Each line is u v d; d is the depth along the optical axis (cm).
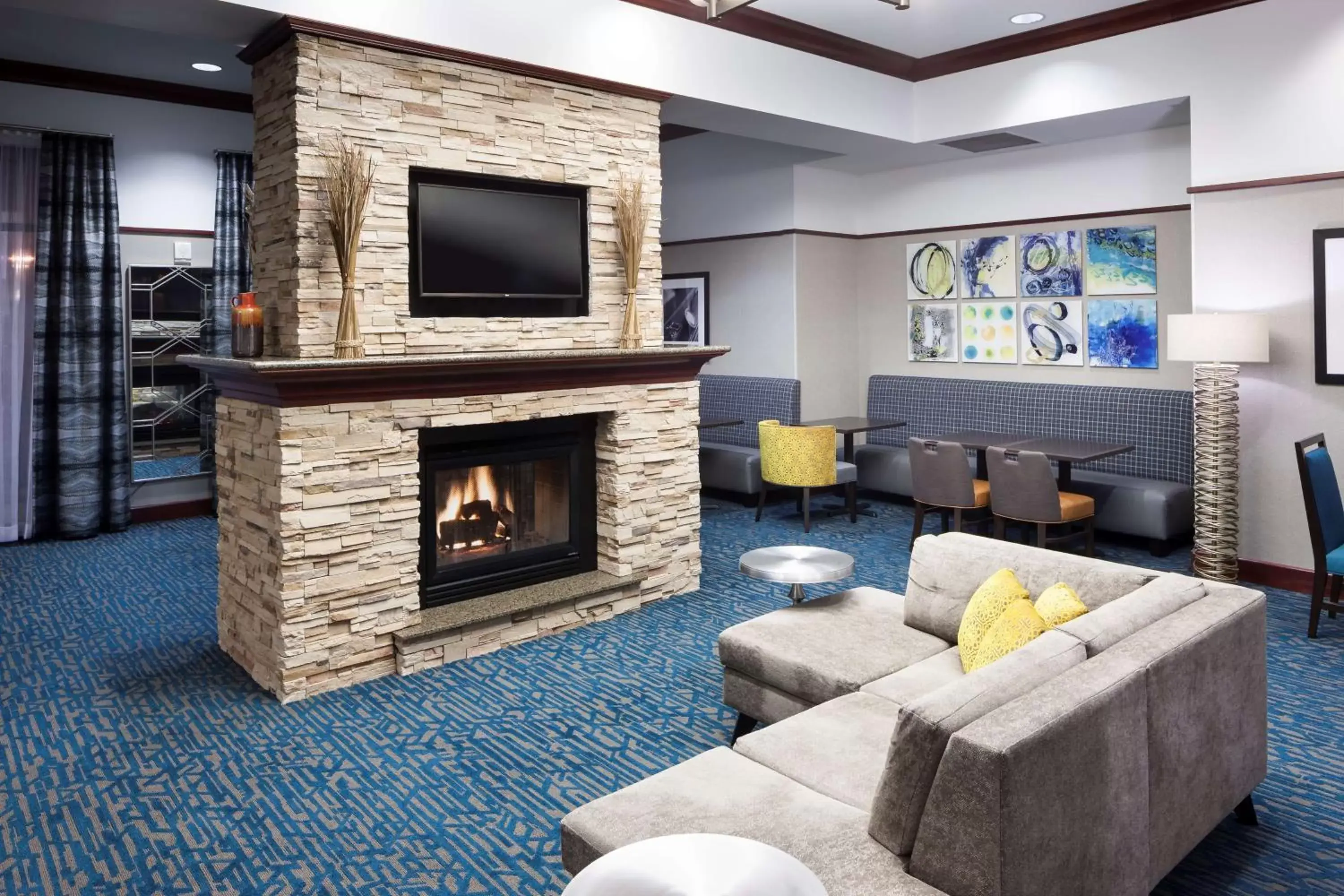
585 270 416
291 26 320
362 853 232
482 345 379
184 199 593
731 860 145
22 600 445
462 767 278
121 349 573
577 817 183
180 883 219
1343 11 409
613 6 412
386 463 345
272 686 334
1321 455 383
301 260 331
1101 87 488
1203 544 450
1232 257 449
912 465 527
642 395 422
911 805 163
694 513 450
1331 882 214
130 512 590
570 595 393
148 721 312
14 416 548
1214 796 212
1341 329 417
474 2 365
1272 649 367
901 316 693
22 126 523
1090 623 208
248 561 350
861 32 500
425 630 353
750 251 700
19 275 543
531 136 387
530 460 399
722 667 357
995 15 476
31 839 238
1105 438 573
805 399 682
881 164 659
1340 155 414
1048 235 604
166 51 500
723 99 459
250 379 325
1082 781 165
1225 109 446
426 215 362
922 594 290
